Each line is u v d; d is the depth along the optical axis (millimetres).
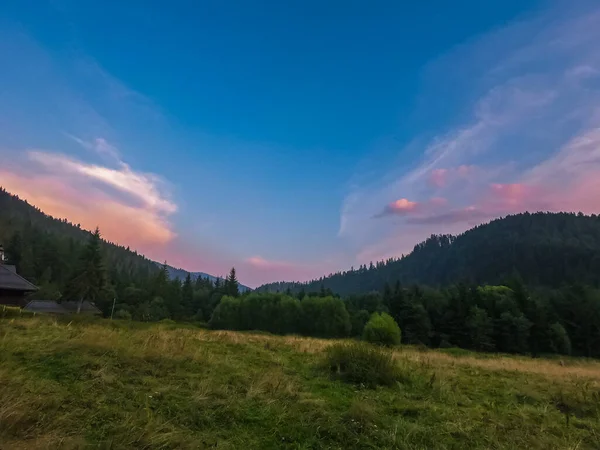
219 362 7277
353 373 7410
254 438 4141
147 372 5953
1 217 110125
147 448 3533
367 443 4281
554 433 5453
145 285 88375
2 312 11375
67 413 4008
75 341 6855
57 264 84250
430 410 5785
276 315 65188
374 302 78750
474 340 53000
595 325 55906
